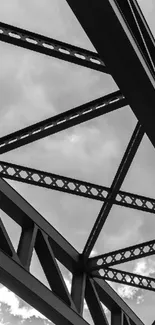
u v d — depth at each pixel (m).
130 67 8.26
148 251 16.19
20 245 14.29
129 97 8.89
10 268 12.60
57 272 14.72
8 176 12.93
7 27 9.55
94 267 16.67
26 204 14.79
